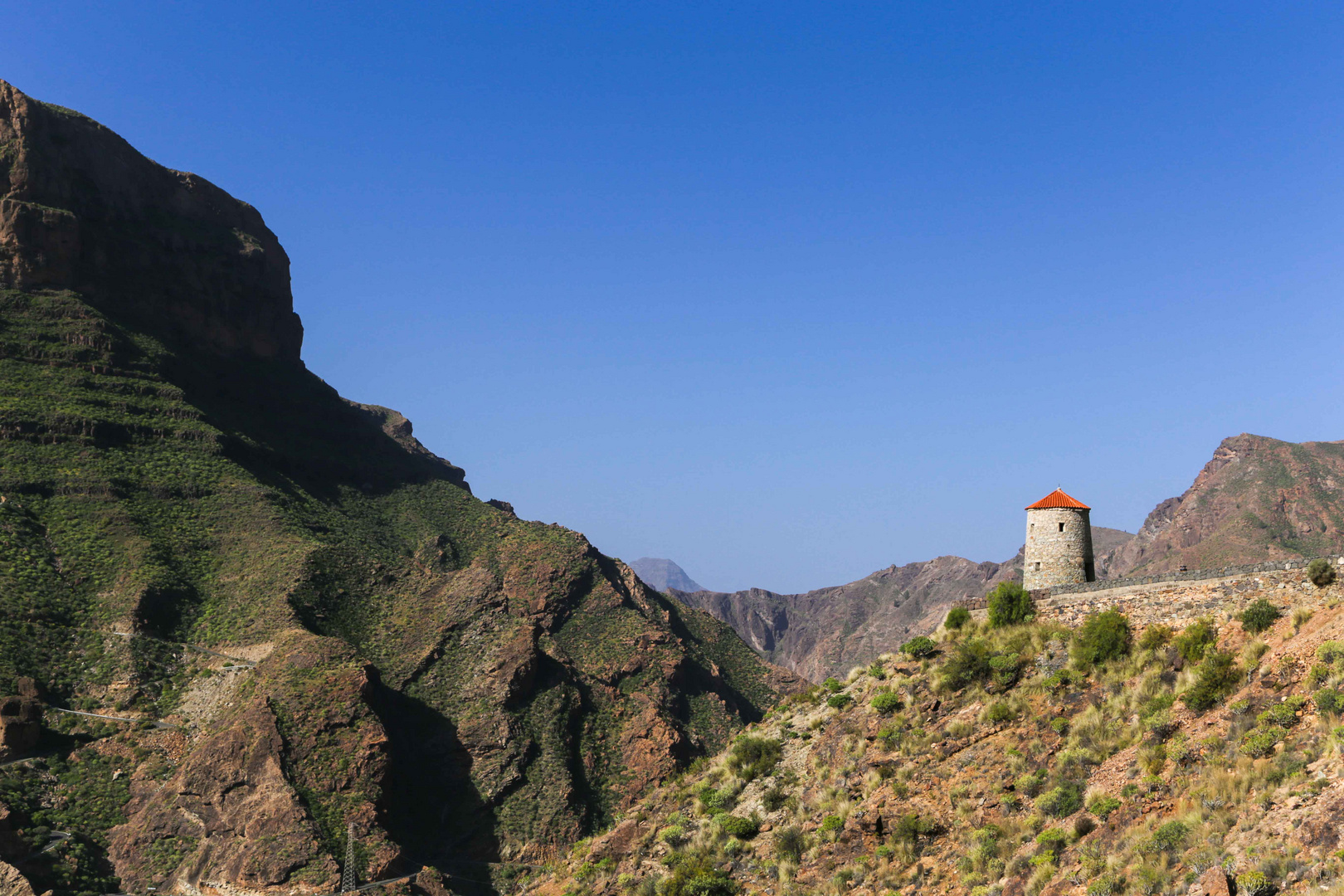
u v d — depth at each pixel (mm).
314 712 106375
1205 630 38219
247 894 88938
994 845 35812
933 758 42375
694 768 57531
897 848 39219
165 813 96438
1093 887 29984
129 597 121625
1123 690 38750
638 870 48969
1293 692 32344
